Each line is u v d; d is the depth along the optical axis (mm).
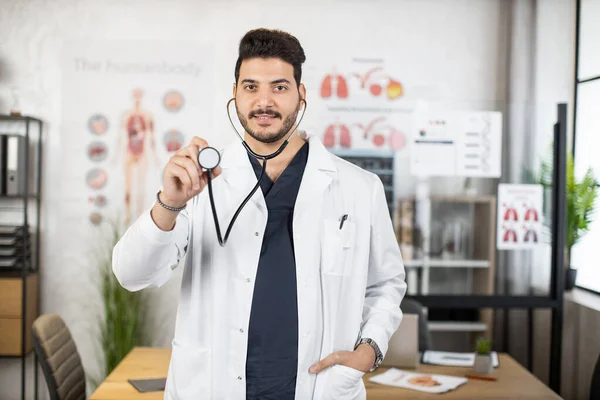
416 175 4105
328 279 1642
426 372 2824
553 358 4133
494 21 4582
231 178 1650
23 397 4066
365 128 4129
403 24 4527
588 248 4441
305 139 1795
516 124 4121
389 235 1817
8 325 4051
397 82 4512
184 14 4457
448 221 4121
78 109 4410
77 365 2850
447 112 4113
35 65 4395
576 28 4562
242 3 4473
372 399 2443
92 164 4422
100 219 4430
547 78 4590
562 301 4125
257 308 1586
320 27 4484
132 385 2551
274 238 1629
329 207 1684
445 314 4359
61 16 4402
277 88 1520
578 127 4566
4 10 4379
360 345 1697
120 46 4418
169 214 1431
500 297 4129
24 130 4395
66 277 4426
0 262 4156
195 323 1609
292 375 1596
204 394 1588
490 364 2811
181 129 4453
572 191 4348
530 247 4137
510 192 4125
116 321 4164
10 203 4414
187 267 1646
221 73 4469
